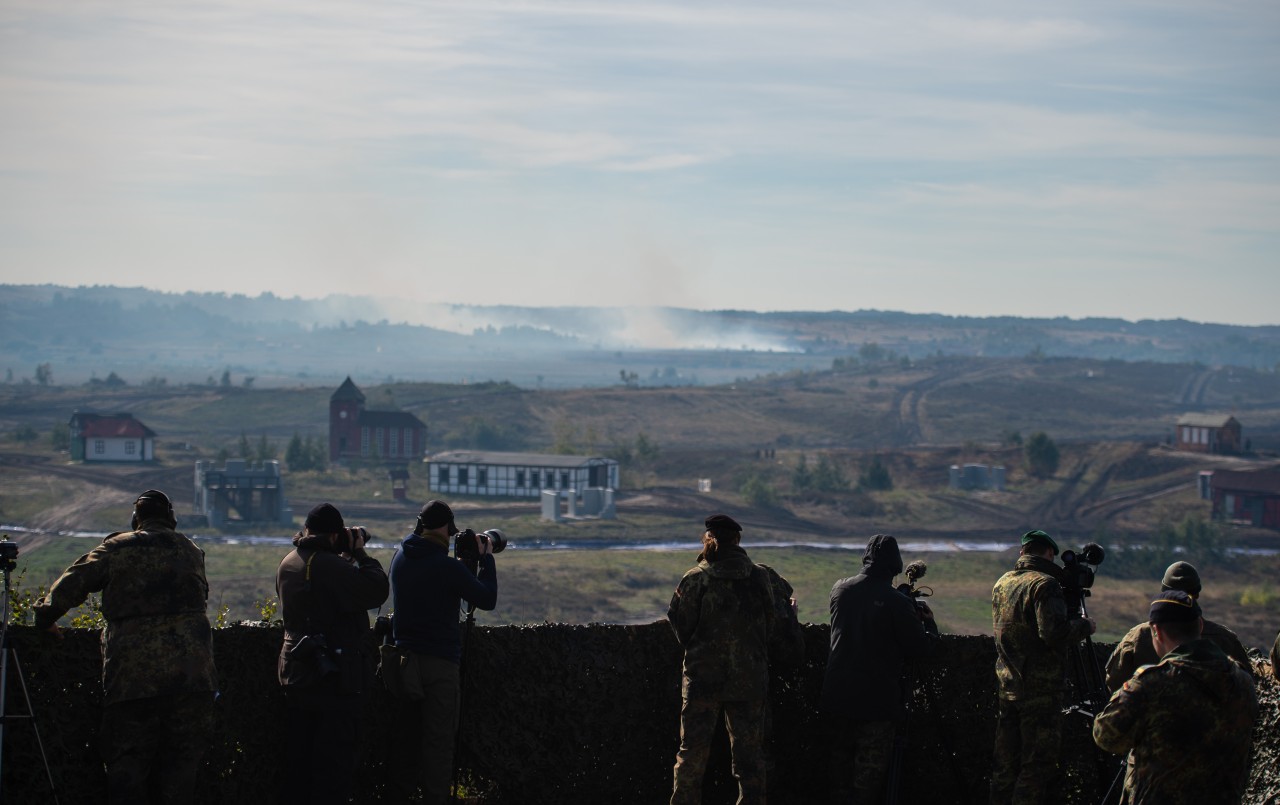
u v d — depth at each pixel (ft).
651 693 30.25
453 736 28.19
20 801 25.32
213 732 27.22
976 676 31.17
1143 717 22.77
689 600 28.07
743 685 27.66
